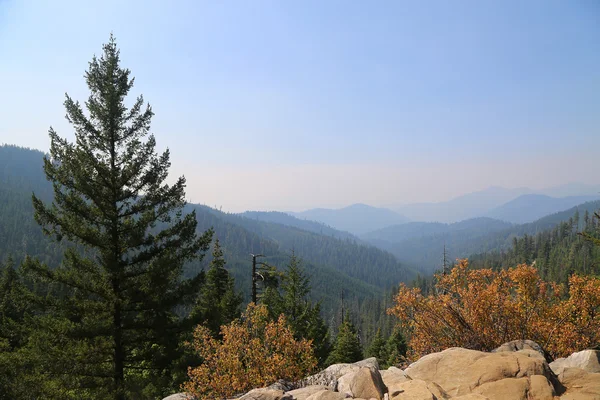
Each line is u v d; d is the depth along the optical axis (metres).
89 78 13.52
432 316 11.20
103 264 12.73
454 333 10.95
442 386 6.32
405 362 11.57
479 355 6.96
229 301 26.48
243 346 10.74
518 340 9.35
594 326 9.52
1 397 10.76
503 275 10.95
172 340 13.41
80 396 11.84
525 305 10.41
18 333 12.80
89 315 12.62
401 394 5.86
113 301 12.41
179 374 12.84
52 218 12.32
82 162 12.84
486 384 5.95
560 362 8.00
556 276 86.62
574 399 5.32
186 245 14.18
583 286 9.77
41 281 12.57
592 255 85.81
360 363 8.70
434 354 7.58
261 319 11.58
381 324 115.00
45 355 11.80
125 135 13.91
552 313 10.08
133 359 13.31
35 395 10.99
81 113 13.14
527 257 127.69
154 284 13.05
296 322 26.94
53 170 12.70
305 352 10.68
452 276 11.45
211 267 27.52
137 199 13.85
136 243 13.16
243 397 7.69
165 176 14.25
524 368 6.20
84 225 12.87
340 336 40.19
